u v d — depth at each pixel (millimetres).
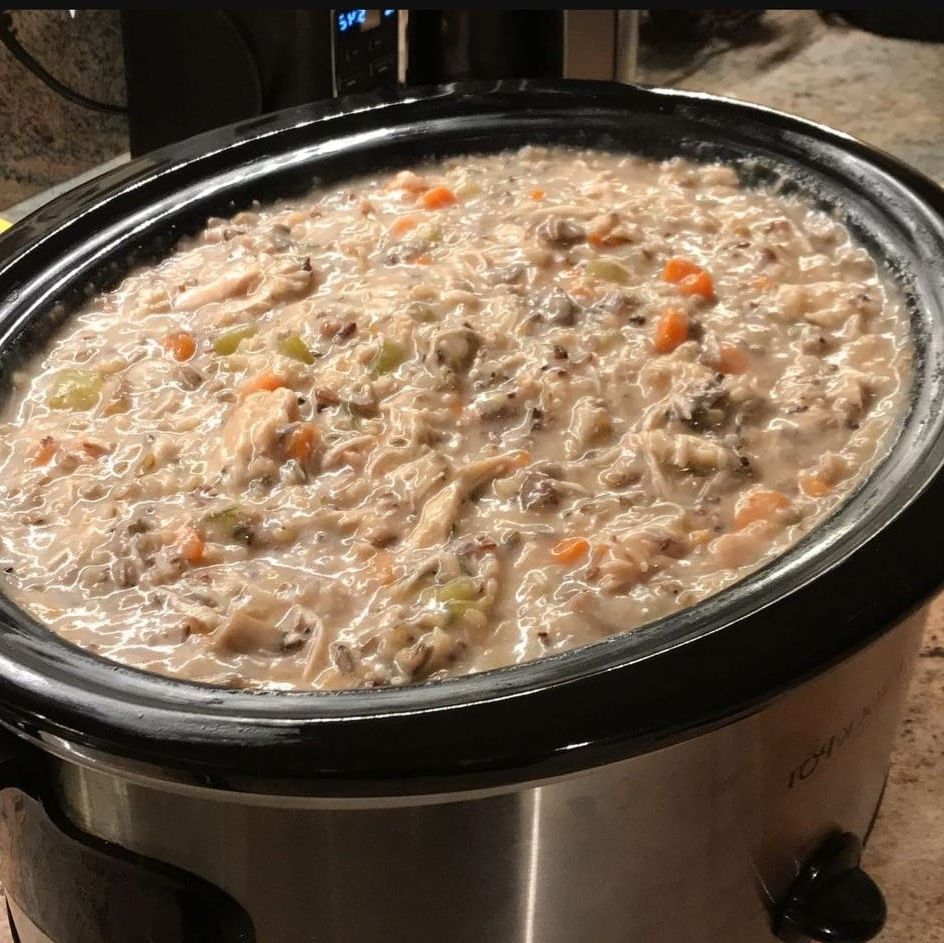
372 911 607
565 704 493
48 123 1454
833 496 722
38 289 934
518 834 582
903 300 844
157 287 985
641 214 1032
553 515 734
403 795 492
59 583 706
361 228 1061
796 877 717
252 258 1012
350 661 630
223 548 727
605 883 623
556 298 912
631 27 1537
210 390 877
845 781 726
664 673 502
